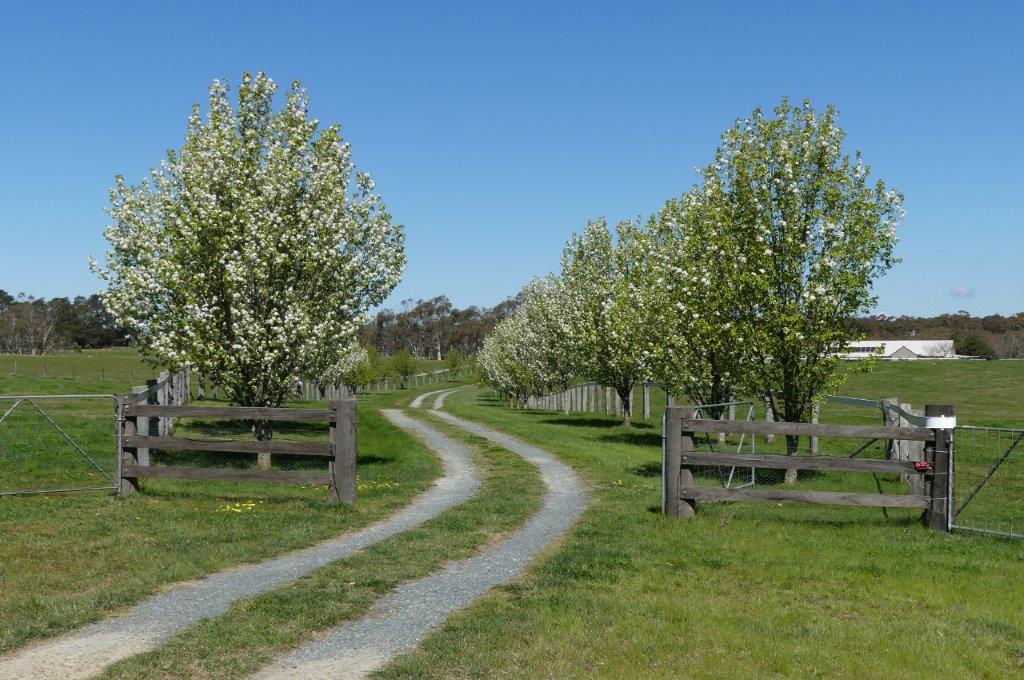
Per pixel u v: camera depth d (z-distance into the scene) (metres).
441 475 20.03
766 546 11.72
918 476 13.75
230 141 21.80
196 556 10.68
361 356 79.12
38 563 10.16
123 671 6.64
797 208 19.23
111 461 19.48
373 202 22.52
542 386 57.56
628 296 29.84
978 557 11.14
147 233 21.30
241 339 20.02
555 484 18.66
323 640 7.59
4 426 22.81
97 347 160.12
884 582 9.87
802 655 7.29
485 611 8.49
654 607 8.65
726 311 20.56
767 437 25.92
